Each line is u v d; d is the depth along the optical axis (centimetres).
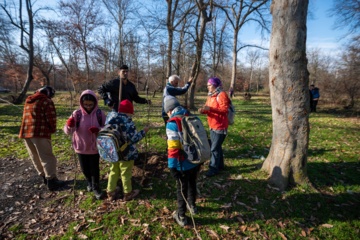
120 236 274
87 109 325
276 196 355
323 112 1515
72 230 284
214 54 1337
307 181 375
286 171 374
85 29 1806
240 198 352
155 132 712
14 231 286
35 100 344
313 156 536
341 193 371
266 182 390
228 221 302
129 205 333
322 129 862
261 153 547
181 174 279
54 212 324
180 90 541
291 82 354
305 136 364
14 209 333
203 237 274
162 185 391
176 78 532
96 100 325
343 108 1691
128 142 307
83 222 298
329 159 513
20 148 591
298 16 334
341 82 1744
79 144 327
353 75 1591
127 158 307
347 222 302
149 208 328
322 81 2061
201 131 261
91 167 346
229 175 425
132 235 275
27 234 281
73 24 1650
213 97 400
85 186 391
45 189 387
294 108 359
